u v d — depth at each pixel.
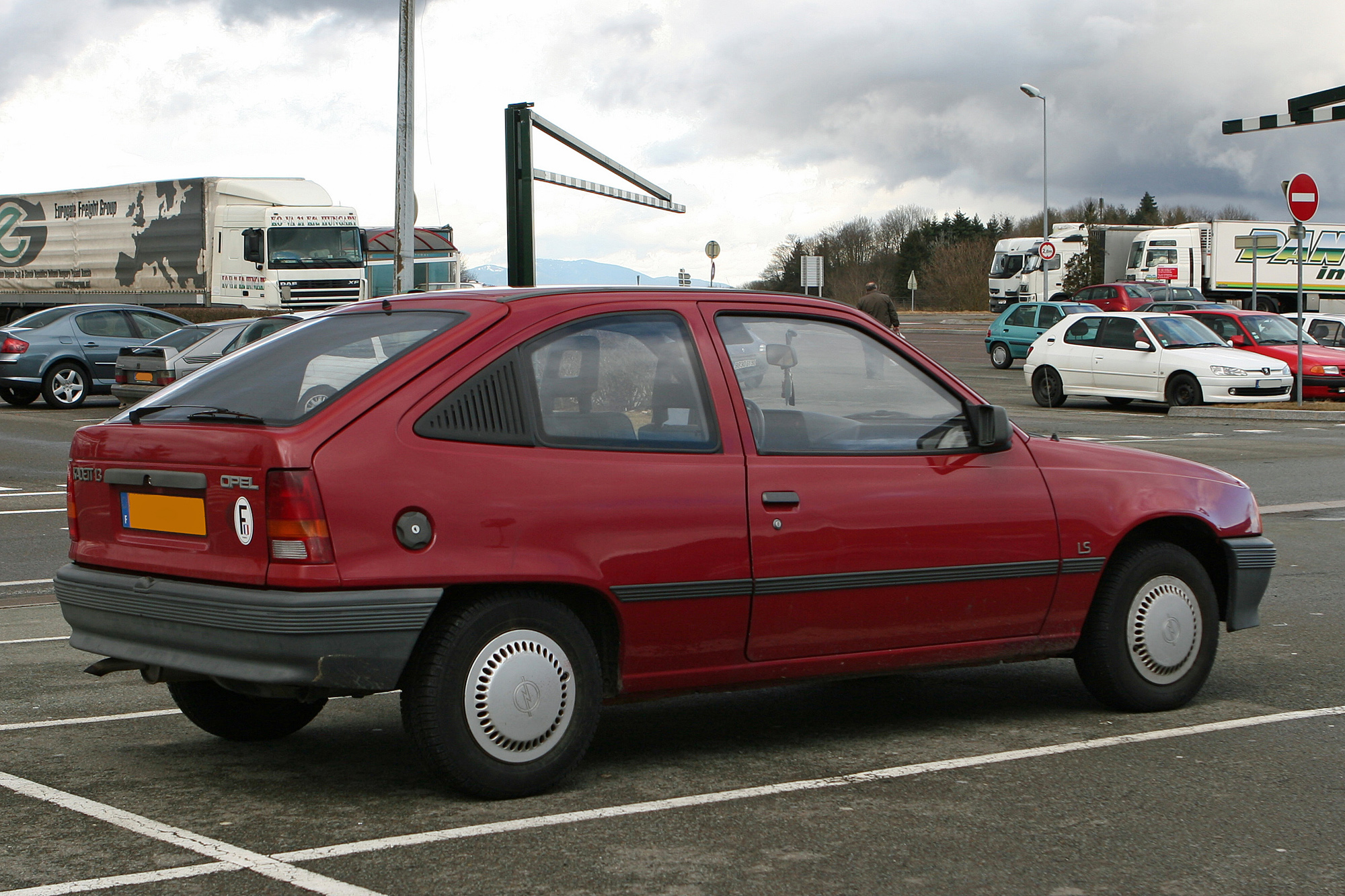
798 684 5.76
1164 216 115.56
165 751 5.24
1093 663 5.71
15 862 3.95
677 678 4.79
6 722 5.72
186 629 4.39
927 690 6.35
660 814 4.39
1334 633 7.53
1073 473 5.62
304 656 4.18
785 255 116.38
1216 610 5.92
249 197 31.17
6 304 39.12
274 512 4.22
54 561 10.20
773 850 4.05
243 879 3.80
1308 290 46.28
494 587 4.47
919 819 4.34
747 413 4.98
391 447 4.32
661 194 26.30
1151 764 4.99
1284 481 14.25
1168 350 23.06
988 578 5.33
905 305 108.56
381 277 44.25
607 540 4.58
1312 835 4.18
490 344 4.58
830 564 4.98
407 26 23.52
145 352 18.11
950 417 5.46
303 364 4.74
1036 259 49.94
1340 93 21.09
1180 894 3.70
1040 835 4.18
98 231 35.16
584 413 4.69
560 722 4.56
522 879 3.79
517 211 16.97
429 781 4.80
